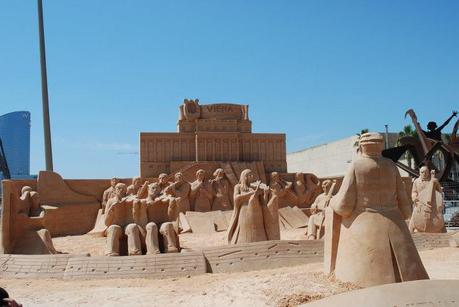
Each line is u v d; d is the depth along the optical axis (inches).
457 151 1200.8
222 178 986.1
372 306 209.9
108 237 543.8
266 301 310.2
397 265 308.3
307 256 520.4
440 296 212.4
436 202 679.7
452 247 612.1
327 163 2059.5
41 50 1106.1
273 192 627.2
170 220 577.6
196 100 1072.8
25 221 568.7
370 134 336.2
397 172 336.5
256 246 513.7
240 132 1083.3
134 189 765.3
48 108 1102.4
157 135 1030.4
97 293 398.6
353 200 325.4
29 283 455.2
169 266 482.9
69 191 866.8
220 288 374.9
